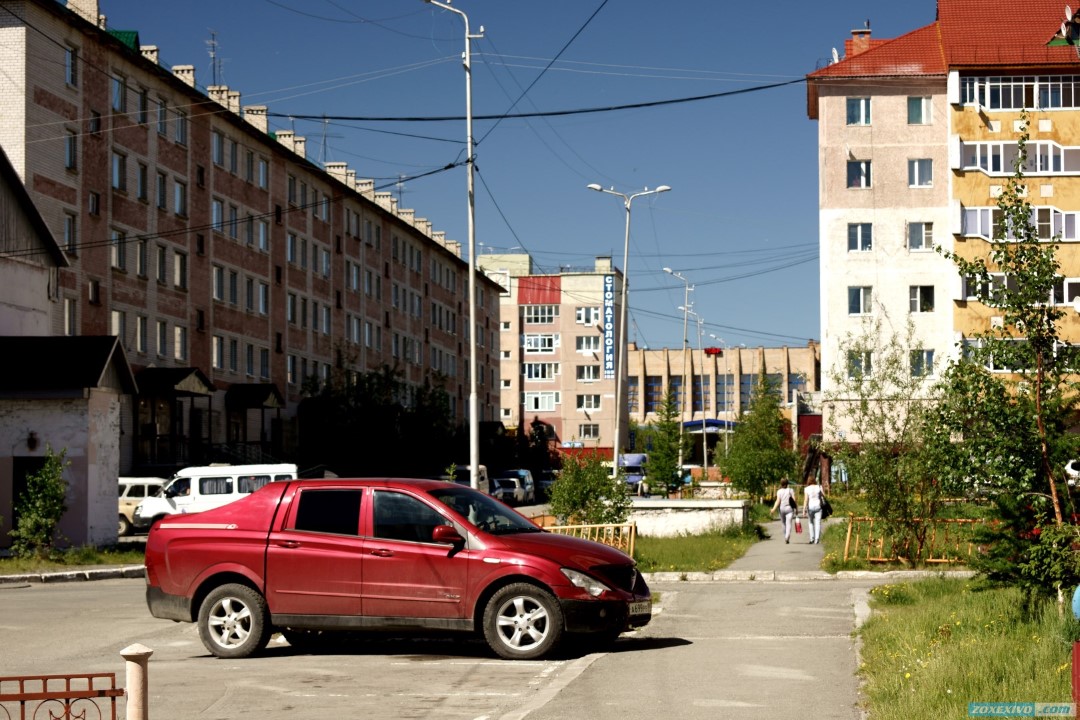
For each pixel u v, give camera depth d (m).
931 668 9.95
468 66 36.09
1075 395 13.20
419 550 13.25
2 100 44.62
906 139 60.91
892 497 24.72
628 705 9.98
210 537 13.77
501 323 127.81
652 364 151.88
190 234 57.94
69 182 47.50
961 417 13.47
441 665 12.84
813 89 63.75
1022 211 13.51
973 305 59.59
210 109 60.12
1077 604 9.59
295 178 70.81
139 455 52.00
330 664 13.05
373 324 83.19
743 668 12.02
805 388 150.00
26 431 33.06
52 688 11.77
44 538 29.02
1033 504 13.12
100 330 49.69
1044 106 59.34
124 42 53.53
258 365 65.19
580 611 12.94
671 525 36.69
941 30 61.31
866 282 60.62
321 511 13.64
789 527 34.84
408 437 63.25
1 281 39.72
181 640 15.46
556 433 126.31
